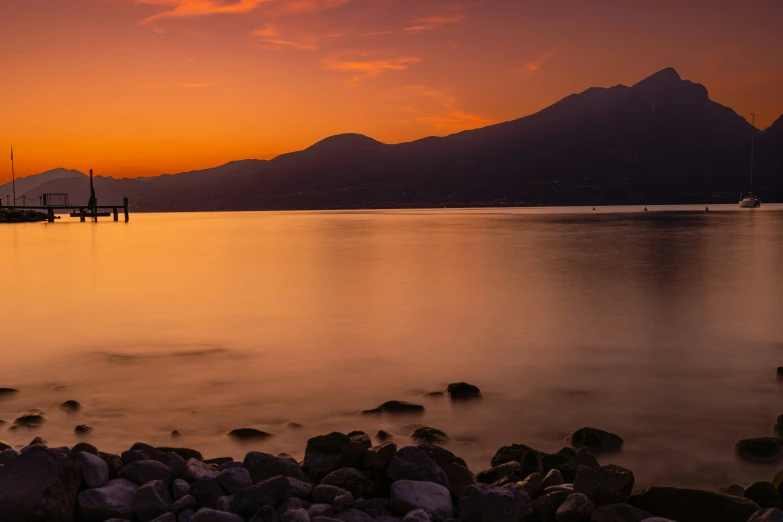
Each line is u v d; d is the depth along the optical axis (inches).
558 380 500.4
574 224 3818.9
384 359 573.6
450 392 460.8
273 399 451.2
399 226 3816.4
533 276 1206.3
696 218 4697.3
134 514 241.8
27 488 229.0
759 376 506.3
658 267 1344.7
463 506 236.4
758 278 1146.7
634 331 686.5
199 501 246.7
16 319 782.5
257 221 5324.8
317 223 4598.9
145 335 680.4
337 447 287.7
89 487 249.4
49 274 1299.2
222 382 496.4
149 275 1274.6
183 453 306.3
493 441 370.3
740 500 234.5
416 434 372.2
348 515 233.5
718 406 432.1
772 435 377.1
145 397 454.9
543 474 291.6
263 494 238.2
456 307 860.6
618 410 425.1
